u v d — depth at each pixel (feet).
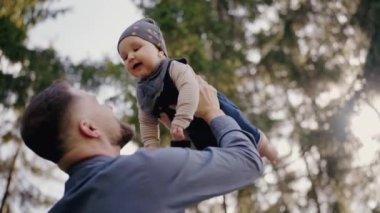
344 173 57.06
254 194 53.67
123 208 5.09
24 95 48.21
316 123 60.64
